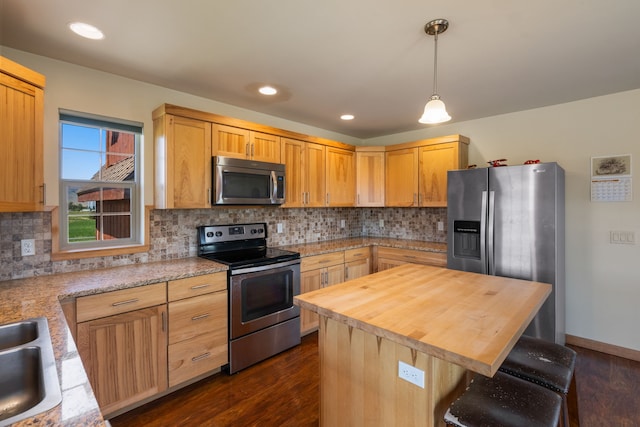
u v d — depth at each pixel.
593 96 2.79
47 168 2.08
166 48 1.94
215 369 2.46
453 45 1.90
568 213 2.96
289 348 2.89
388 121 3.60
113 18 1.63
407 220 4.21
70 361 0.95
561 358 1.49
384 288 1.76
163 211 2.63
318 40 1.85
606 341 2.81
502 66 2.18
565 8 1.54
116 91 2.34
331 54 2.02
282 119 3.49
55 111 2.10
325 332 1.65
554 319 2.48
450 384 1.35
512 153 3.26
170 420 1.94
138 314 1.98
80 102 2.19
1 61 1.51
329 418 1.64
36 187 1.69
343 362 1.56
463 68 2.21
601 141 2.79
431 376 1.24
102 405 1.86
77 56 2.05
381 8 1.54
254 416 1.99
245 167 2.74
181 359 2.18
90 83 2.23
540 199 2.54
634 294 2.69
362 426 1.48
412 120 3.55
